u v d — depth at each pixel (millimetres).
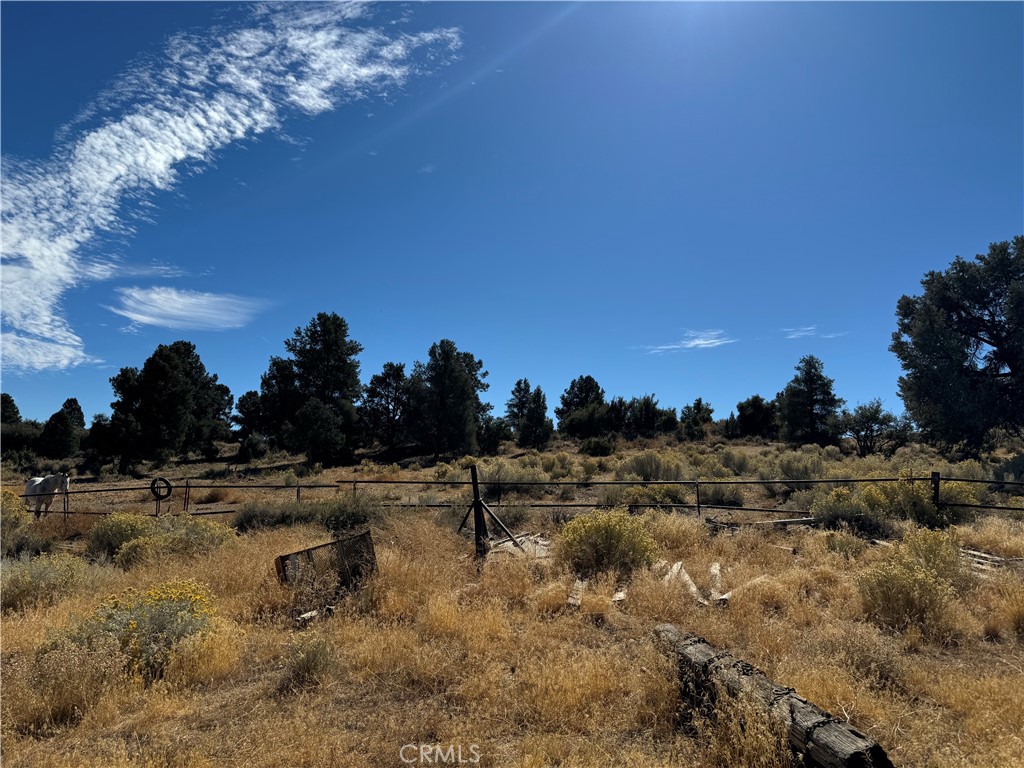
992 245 30016
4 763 4281
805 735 3693
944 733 4398
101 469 46062
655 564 9242
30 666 5691
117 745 4512
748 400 58688
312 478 33344
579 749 4305
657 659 5219
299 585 8008
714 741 4055
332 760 4215
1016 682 5117
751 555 9906
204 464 53219
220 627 6684
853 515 12281
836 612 7039
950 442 30109
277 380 56188
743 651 6113
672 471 24125
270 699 5328
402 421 56000
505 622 6820
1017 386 29156
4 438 60062
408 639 6359
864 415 41750
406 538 11562
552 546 10594
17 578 8797
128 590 7715
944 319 30234
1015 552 10141
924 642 6332
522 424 57562
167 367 47344
